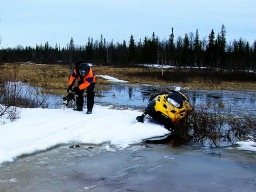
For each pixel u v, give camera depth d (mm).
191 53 71438
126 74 38250
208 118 7977
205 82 28969
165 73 36719
